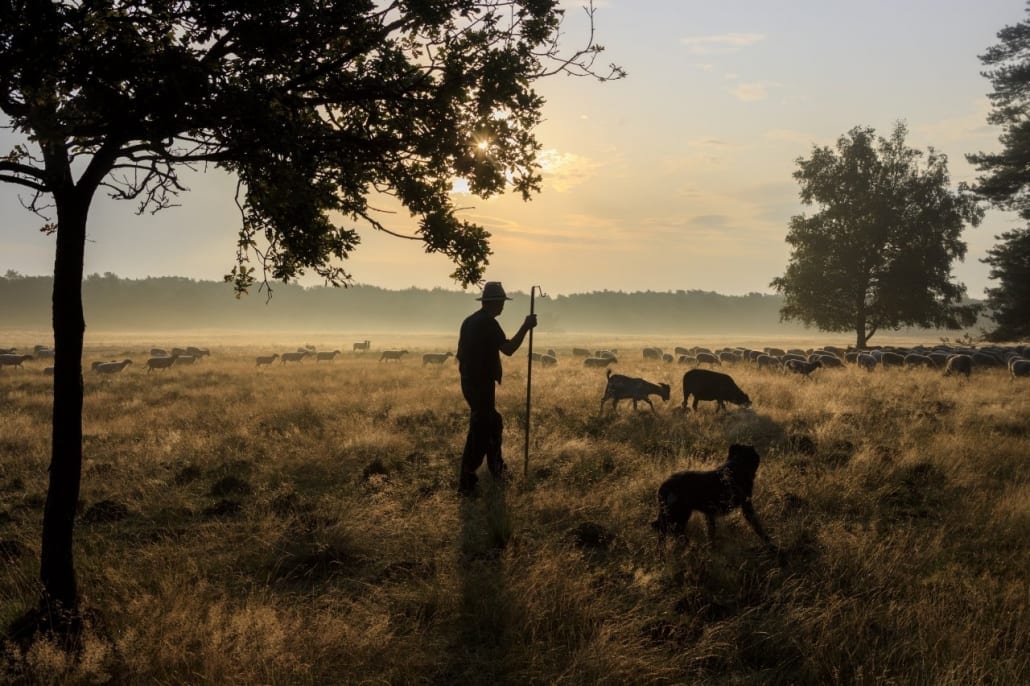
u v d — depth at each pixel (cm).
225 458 865
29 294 19250
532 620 378
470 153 442
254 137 394
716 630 369
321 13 390
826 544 494
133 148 393
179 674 327
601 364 2738
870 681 317
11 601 415
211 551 523
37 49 322
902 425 1002
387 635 361
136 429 1119
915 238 3981
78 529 589
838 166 4125
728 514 551
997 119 3772
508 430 1002
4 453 925
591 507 609
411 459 848
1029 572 449
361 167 461
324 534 529
